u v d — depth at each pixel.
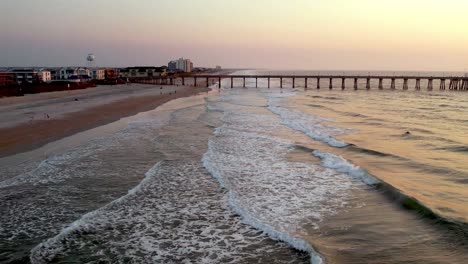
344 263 7.78
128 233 9.49
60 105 38.00
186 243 9.00
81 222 9.94
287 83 122.56
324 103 47.50
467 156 17.36
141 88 74.88
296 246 8.62
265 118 31.97
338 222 10.16
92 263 7.97
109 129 24.98
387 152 18.36
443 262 7.68
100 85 83.00
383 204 11.46
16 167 15.27
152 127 26.16
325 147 20.19
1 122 25.98
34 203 11.43
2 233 9.35
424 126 27.19
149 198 12.07
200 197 12.26
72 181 13.61
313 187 13.36
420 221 9.93
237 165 16.36
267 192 12.85
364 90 83.06
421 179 13.84
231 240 9.14
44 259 8.05
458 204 11.02
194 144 20.56
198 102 47.34
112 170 15.11
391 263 7.73
